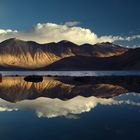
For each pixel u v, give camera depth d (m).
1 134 18.38
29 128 20.16
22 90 53.72
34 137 17.48
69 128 19.97
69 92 49.00
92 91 50.16
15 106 32.72
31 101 37.72
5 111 28.67
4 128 20.22
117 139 16.64
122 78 82.12
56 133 18.48
